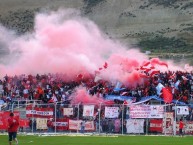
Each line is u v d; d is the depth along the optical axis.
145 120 82.56
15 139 59.19
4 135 79.50
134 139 72.31
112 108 83.25
